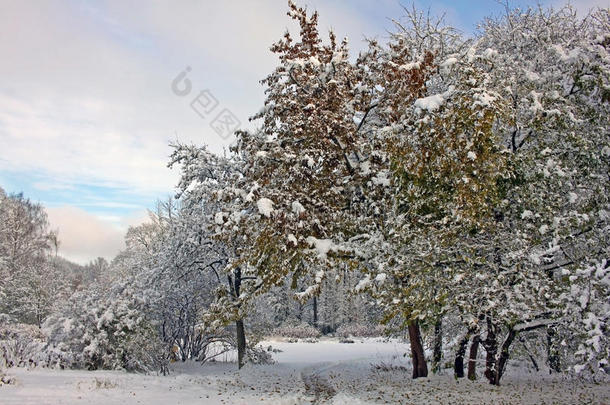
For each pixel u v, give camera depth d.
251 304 14.68
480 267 10.60
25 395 8.78
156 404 9.16
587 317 8.09
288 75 13.30
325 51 13.48
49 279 40.25
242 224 12.99
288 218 11.59
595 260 9.42
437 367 14.20
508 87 10.76
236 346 21.41
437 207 10.93
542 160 10.93
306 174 12.20
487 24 16.05
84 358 15.27
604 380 11.95
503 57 11.97
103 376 13.06
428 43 15.23
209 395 11.02
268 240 12.05
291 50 13.50
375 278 10.77
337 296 49.88
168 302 19.36
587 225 10.51
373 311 16.23
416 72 12.18
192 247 18.84
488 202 10.64
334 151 12.52
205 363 20.72
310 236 11.88
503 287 9.74
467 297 10.06
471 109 9.81
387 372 16.47
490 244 10.39
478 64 11.49
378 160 12.55
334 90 12.41
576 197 10.44
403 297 10.55
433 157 10.30
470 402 9.56
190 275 20.05
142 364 15.72
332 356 25.58
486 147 9.85
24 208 46.28
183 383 12.91
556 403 9.17
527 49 13.93
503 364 11.92
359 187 13.05
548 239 10.65
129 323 15.81
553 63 12.62
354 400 9.70
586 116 11.27
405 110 11.88
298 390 12.44
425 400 9.98
